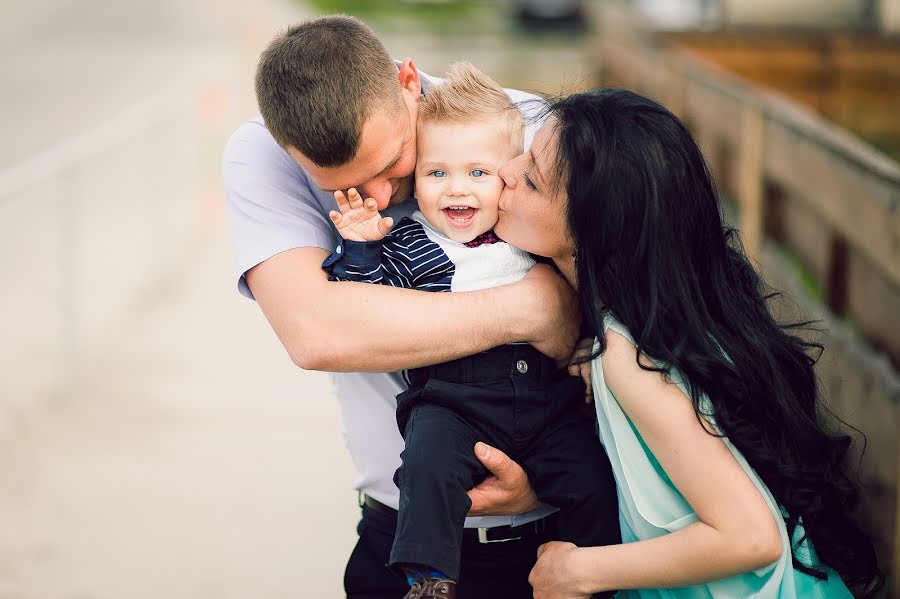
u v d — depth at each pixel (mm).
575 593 2238
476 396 2387
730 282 2340
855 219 4047
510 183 2404
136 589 4137
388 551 2643
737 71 10492
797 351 2420
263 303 2447
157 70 18672
